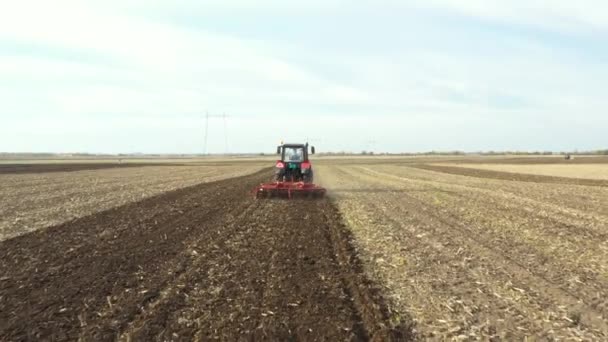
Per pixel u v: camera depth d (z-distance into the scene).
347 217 16.34
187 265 9.45
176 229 13.70
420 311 6.96
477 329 6.34
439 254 10.60
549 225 14.78
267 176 44.44
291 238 12.35
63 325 6.33
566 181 38.78
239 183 34.06
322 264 9.57
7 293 7.64
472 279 8.66
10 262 9.69
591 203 21.59
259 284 8.12
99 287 7.96
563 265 9.74
